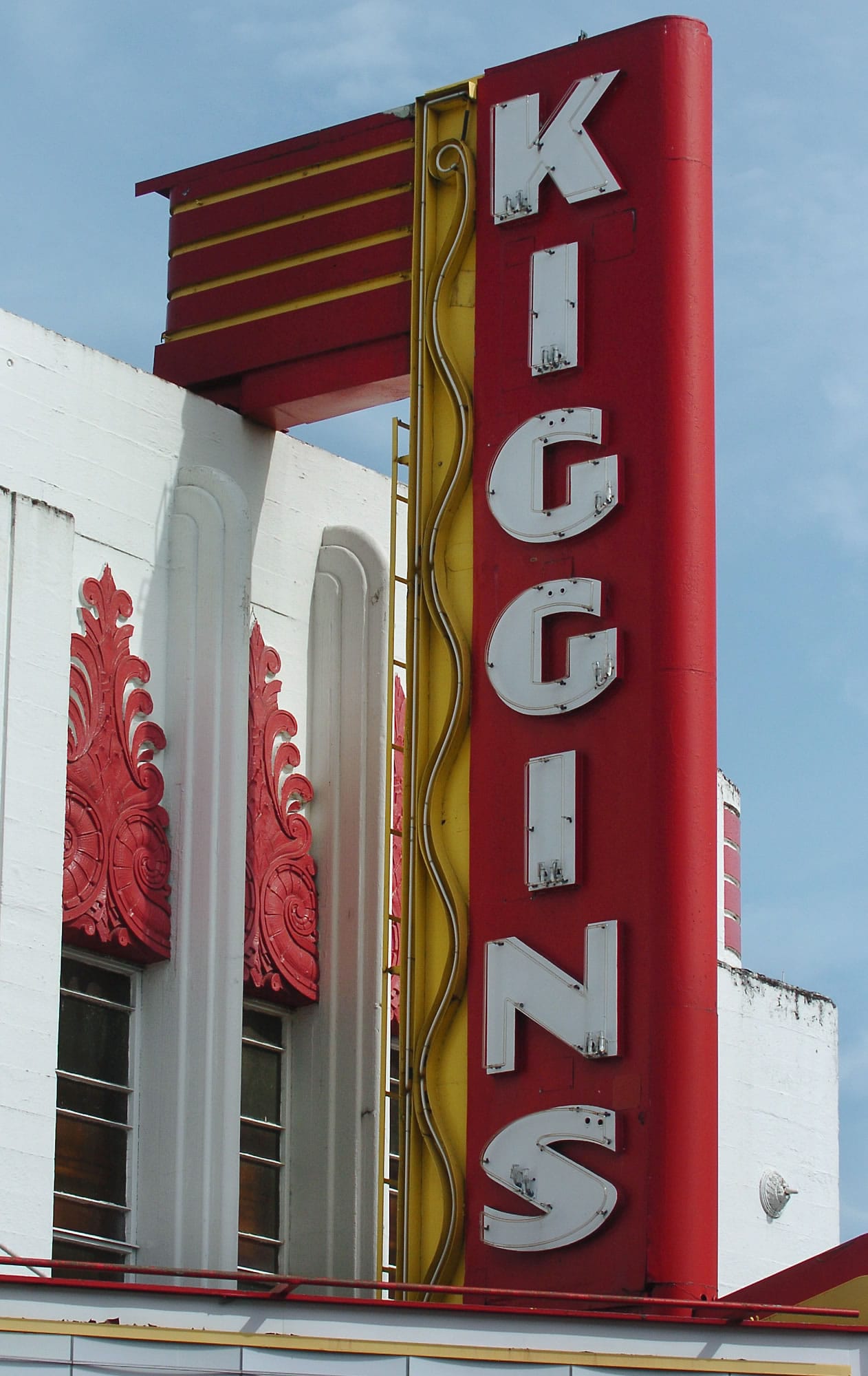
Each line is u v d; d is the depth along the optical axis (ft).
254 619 94.02
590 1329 70.44
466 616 87.92
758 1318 78.59
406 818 87.10
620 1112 80.74
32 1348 63.82
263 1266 90.94
